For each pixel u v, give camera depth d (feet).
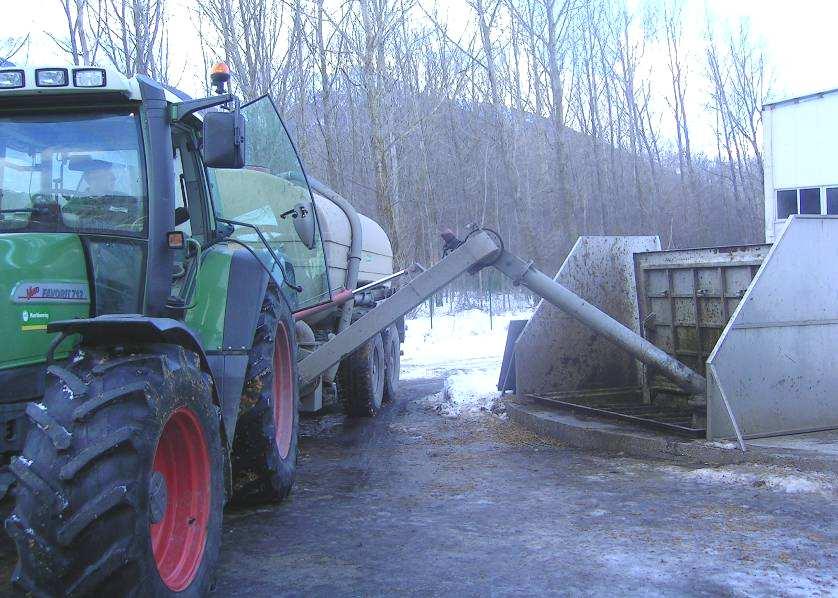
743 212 144.87
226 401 15.60
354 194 75.77
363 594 13.00
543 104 95.96
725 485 19.24
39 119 14.16
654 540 15.30
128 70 45.47
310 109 69.62
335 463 23.47
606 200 128.77
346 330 24.35
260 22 54.39
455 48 83.46
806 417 23.15
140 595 10.33
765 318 22.66
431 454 24.39
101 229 13.69
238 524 17.12
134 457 10.51
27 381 12.04
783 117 65.92
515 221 111.45
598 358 31.53
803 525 15.99
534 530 16.19
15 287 12.00
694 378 23.94
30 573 9.96
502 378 32.58
